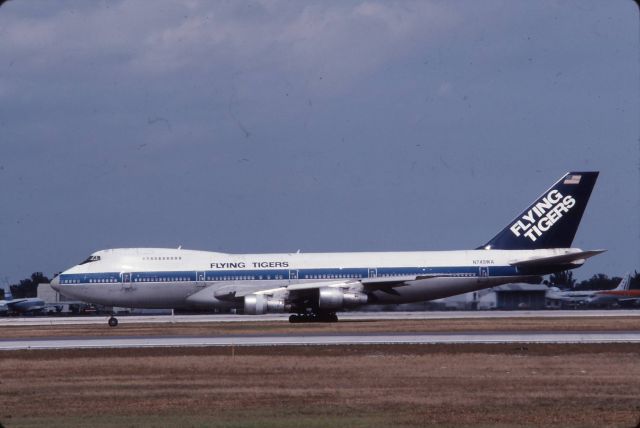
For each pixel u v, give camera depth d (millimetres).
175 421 101375
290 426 97688
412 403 110438
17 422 102625
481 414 103750
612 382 125125
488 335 193375
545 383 124625
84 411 108500
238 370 140000
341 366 142500
